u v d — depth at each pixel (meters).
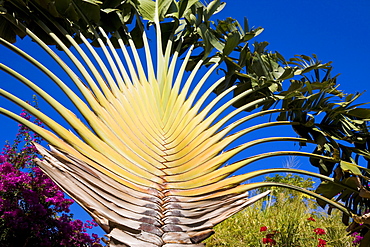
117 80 3.00
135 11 4.16
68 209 4.96
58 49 4.18
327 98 3.69
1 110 2.22
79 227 4.93
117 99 2.82
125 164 2.43
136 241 2.14
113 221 2.17
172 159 2.63
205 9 4.21
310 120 3.48
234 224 4.91
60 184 2.16
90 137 2.43
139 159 2.50
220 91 4.25
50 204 4.88
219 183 2.52
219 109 3.21
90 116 2.53
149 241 2.16
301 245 4.27
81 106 2.54
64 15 3.46
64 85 2.56
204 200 2.41
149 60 3.46
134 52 3.40
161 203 2.35
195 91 3.31
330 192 3.43
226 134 2.97
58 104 2.44
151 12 4.20
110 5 3.98
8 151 5.27
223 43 4.19
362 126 3.82
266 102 4.13
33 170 4.96
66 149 2.28
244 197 2.49
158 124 2.93
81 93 2.68
